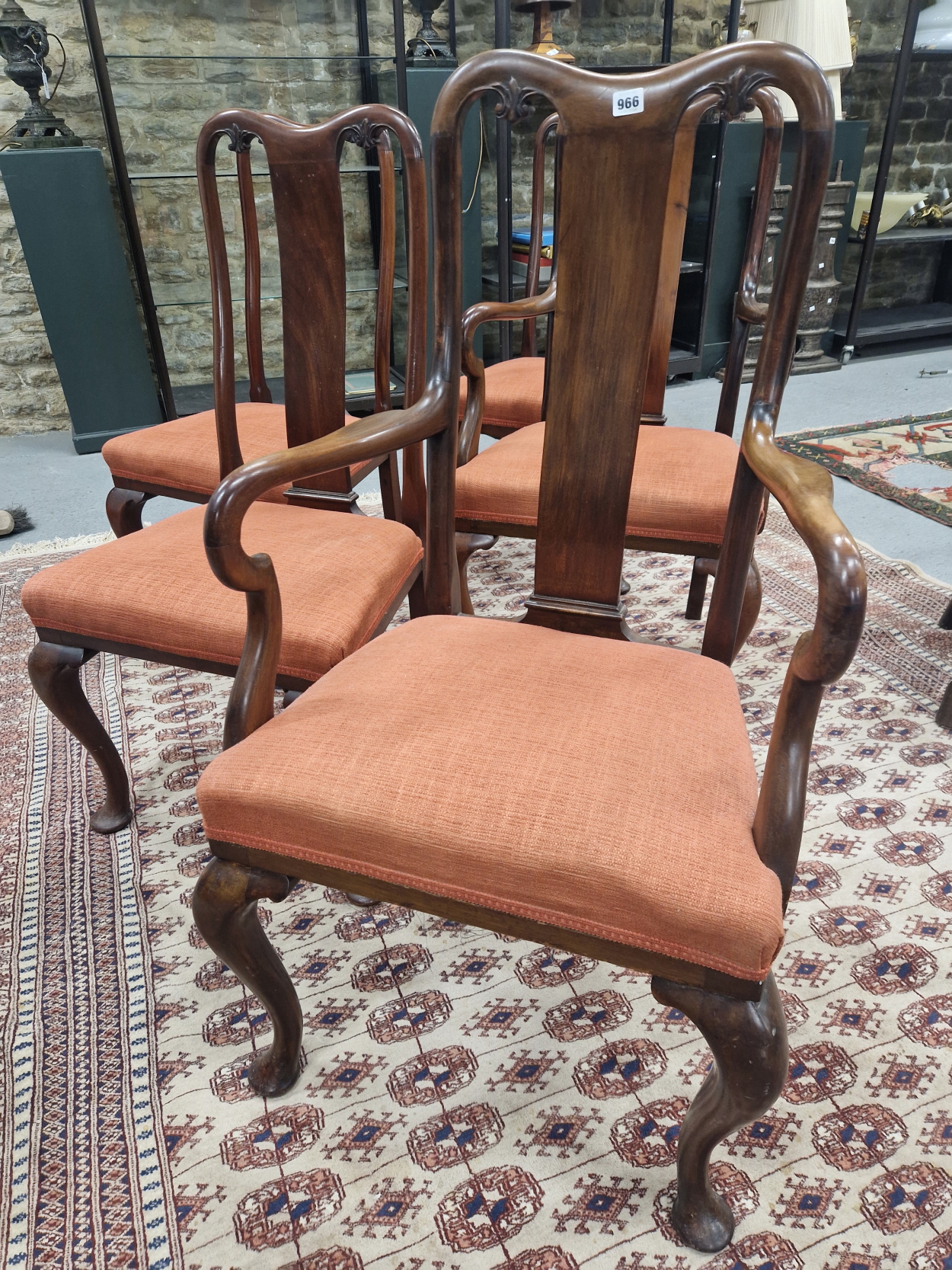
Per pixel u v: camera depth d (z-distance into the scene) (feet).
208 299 11.28
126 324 10.50
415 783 2.62
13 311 11.26
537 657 3.22
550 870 2.42
